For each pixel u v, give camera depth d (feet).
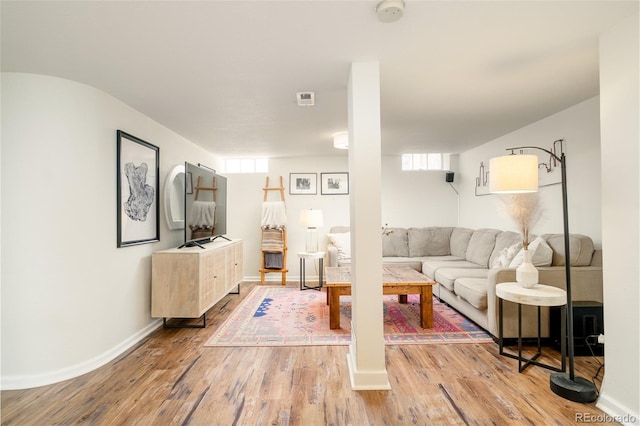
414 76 7.64
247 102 9.17
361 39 5.97
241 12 5.09
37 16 5.14
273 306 12.90
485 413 5.82
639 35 5.23
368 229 6.81
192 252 10.04
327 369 7.58
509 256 10.26
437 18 5.33
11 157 7.08
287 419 5.71
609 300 5.76
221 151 16.16
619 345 5.59
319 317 11.49
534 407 5.98
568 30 5.75
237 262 14.44
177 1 4.79
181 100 8.96
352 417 5.74
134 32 5.65
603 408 5.82
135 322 9.53
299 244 18.06
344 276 11.32
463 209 17.46
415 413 5.84
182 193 12.63
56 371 7.23
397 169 18.12
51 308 7.26
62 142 7.45
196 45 6.11
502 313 8.39
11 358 7.01
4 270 7.03
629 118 5.41
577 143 9.79
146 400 6.35
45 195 7.25
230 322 11.00
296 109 9.77
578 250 8.91
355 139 6.80
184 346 9.04
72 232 7.57
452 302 11.83
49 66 6.93
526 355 8.18
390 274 11.60
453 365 7.72
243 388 6.75
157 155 10.89
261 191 18.10
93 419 5.77
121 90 8.25
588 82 8.13
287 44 6.11
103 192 8.35
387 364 7.80
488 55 6.64
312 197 18.11
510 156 7.27
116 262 8.78
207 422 5.64
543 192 11.28
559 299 6.64
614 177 5.66
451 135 13.53
